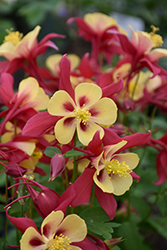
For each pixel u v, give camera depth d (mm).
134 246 461
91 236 364
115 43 533
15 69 457
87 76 481
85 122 366
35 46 451
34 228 333
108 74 459
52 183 428
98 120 366
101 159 361
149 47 442
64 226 348
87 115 360
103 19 521
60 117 361
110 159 369
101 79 459
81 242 355
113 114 361
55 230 347
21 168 379
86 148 390
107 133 365
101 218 372
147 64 447
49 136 407
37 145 402
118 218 498
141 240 466
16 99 398
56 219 339
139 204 475
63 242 346
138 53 445
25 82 395
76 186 352
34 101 397
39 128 358
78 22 518
